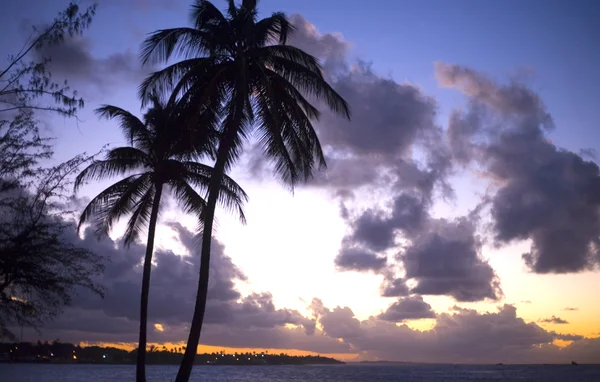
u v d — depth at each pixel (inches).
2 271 587.8
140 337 997.8
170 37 825.5
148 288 1020.5
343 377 6476.4
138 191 1085.8
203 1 844.6
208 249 795.4
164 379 5698.8
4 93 534.3
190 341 764.0
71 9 545.0
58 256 609.9
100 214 1077.1
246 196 1021.8
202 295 779.4
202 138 875.4
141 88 852.6
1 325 616.4
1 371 6737.2
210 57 829.8
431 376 6870.1
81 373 6348.4
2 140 569.3
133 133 1075.3
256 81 847.1
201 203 1063.0
